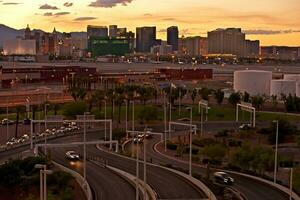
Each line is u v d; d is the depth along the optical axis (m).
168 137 149.62
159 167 103.94
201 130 156.38
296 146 134.75
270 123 160.25
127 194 80.69
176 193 80.50
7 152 121.19
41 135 146.75
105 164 107.19
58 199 78.50
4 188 84.62
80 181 89.25
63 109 182.00
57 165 101.38
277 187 86.81
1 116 184.38
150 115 173.50
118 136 148.12
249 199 78.56
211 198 75.69
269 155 100.88
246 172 100.94
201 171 101.50
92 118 144.62
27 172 89.25
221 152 112.62
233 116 192.62
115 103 194.12
